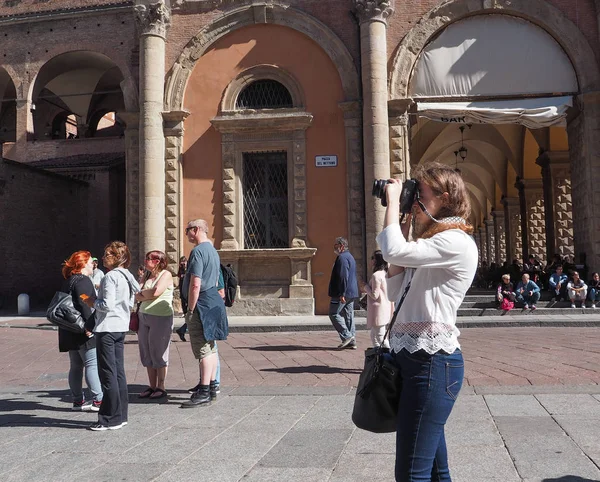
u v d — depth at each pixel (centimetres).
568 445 459
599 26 1831
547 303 1809
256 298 1880
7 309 2369
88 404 673
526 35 1884
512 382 754
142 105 1908
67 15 2541
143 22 1920
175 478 404
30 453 482
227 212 1903
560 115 1822
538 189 3020
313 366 942
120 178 2939
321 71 1912
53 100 3662
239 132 1917
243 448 478
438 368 250
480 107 1853
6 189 2400
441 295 258
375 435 511
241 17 1947
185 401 689
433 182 273
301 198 1883
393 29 1897
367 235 1780
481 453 444
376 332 830
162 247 1902
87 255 692
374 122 1792
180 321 1761
